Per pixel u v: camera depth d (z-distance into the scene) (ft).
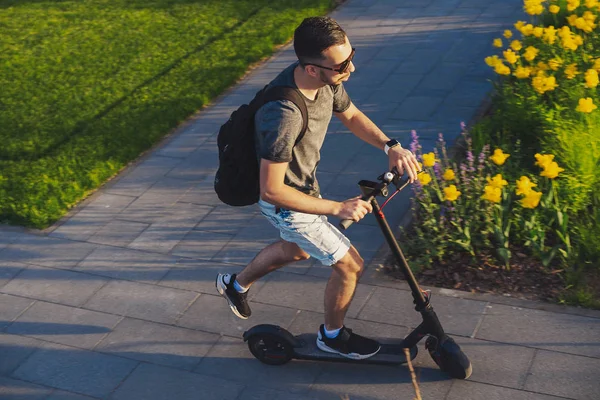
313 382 13.06
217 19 32.19
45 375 13.89
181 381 13.42
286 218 11.79
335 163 20.31
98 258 17.44
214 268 16.65
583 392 12.22
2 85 27.73
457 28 28.32
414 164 12.15
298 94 10.82
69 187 20.40
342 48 10.55
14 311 15.83
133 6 35.09
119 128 23.52
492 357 13.15
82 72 28.25
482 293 14.78
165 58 28.68
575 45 19.34
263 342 13.41
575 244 15.66
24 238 18.54
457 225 15.66
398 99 23.44
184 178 20.66
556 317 13.94
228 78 26.30
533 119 18.84
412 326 14.15
